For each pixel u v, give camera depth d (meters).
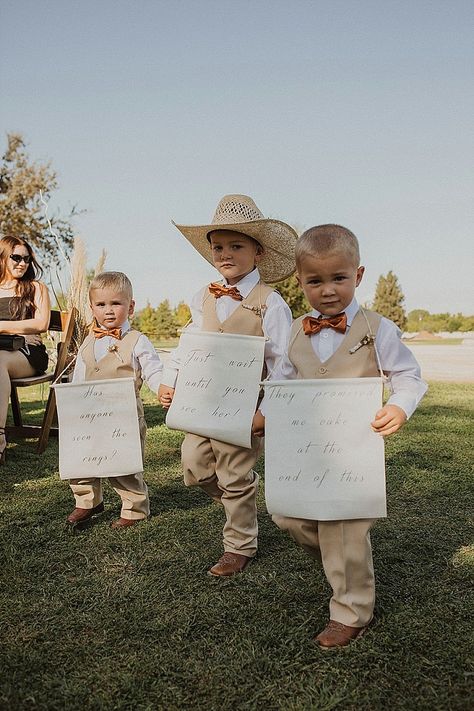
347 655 2.18
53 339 6.02
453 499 3.82
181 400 3.00
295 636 2.29
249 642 2.24
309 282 2.42
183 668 2.11
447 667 2.10
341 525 2.32
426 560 2.95
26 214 23.97
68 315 5.41
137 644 2.26
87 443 3.32
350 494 2.30
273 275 3.49
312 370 2.46
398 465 4.58
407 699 1.95
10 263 5.39
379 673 2.08
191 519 3.53
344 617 2.30
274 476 2.39
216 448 2.96
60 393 3.35
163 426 6.19
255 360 2.91
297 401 2.38
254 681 2.04
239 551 2.92
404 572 2.82
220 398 2.94
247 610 2.50
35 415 7.07
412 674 2.06
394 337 2.42
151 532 3.33
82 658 2.18
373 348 2.41
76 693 1.98
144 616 2.46
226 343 2.96
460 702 1.93
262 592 2.64
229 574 2.82
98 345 3.56
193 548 3.12
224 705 1.93
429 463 4.62
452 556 2.99
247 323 3.04
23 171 25.02
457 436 5.57
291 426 2.38
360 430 2.32
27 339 5.39
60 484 4.27
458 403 7.64
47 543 3.19
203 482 3.12
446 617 2.41
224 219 3.11
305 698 1.95
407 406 2.31
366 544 2.32
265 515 3.60
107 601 2.58
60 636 2.32
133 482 3.43
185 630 2.35
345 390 2.34
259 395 3.00
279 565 2.92
